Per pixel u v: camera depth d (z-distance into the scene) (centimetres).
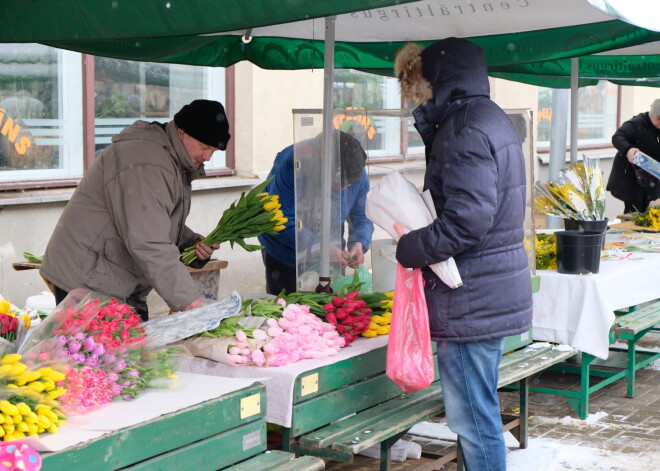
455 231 342
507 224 359
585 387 535
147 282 396
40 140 730
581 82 882
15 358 253
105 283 376
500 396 588
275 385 339
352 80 994
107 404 275
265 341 353
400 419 371
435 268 354
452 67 355
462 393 365
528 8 477
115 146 373
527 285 373
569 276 518
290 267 534
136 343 294
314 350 360
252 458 301
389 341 362
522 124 480
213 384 302
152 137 373
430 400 402
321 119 434
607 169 1493
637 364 604
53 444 239
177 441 271
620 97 1541
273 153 890
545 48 557
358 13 486
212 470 284
